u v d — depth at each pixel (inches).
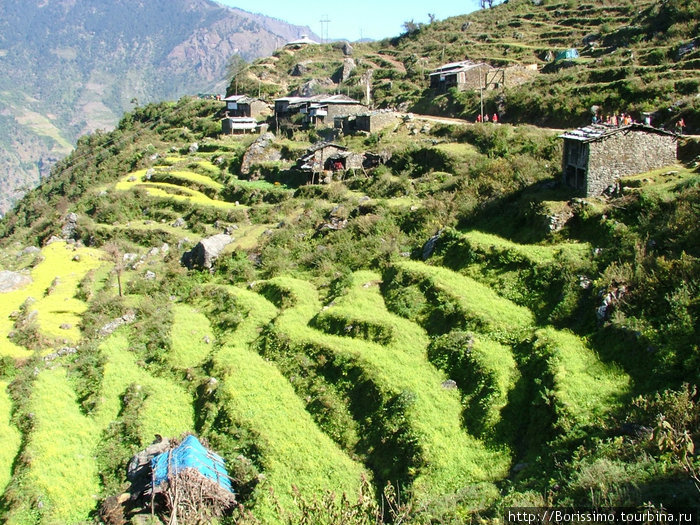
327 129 3110.2
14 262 2549.2
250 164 2945.4
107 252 2348.7
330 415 1206.3
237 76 5128.0
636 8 3740.2
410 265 1605.6
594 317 1149.7
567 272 1274.6
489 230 1638.8
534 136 2138.3
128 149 3949.3
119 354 1641.2
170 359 1565.0
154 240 2464.3
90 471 1259.2
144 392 1444.4
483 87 3034.0
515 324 1237.7
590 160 1467.8
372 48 5295.3
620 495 690.2
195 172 3105.3
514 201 1689.2
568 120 2327.8
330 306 1547.7
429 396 1135.6
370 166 2470.5
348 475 1062.4
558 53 3351.4
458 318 1310.3
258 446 1166.3
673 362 959.6
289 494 1044.5
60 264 2359.7
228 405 1299.2
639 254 1199.6
